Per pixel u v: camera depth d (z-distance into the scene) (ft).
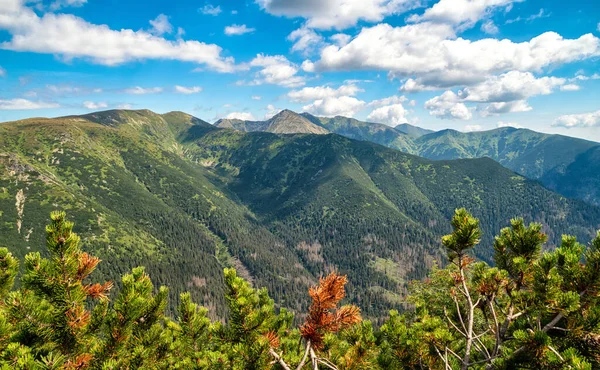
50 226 18.10
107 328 20.31
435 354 20.61
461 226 19.40
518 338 15.05
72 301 17.99
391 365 20.70
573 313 15.78
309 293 14.74
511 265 19.49
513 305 18.29
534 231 19.20
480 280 19.72
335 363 19.94
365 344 20.72
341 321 14.39
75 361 17.70
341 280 14.88
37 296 18.06
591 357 15.47
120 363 20.27
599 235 16.53
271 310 19.19
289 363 20.88
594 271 15.67
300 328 14.89
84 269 19.02
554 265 16.78
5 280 19.21
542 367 14.87
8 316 17.47
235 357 18.42
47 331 17.87
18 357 14.56
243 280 19.11
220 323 19.53
